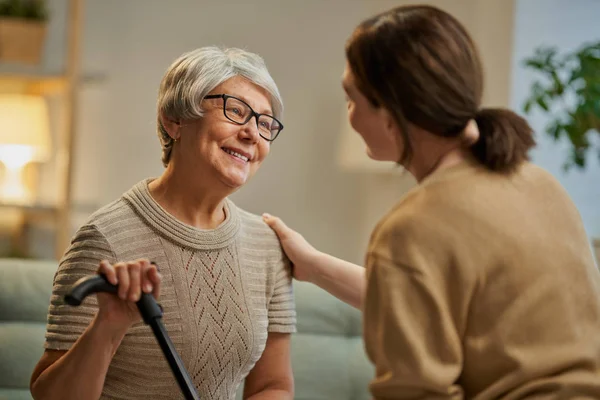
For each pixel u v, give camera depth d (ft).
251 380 7.98
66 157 14.94
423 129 4.97
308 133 17.11
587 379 4.71
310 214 17.10
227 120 7.34
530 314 4.74
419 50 4.85
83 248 7.04
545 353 4.70
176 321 7.16
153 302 5.83
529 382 4.68
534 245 4.87
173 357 5.74
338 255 17.13
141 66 16.55
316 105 17.13
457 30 4.98
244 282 7.63
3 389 8.98
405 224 4.83
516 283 4.76
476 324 4.78
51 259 15.99
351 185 17.20
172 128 7.48
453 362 4.62
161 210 7.36
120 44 16.46
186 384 5.72
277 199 17.01
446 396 4.57
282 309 8.01
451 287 4.74
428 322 4.66
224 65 7.45
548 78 14.33
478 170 5.03
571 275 4.94
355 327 10.04
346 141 15.66
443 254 4.74
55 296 7.01
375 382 4.76
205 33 16.80
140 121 16.53
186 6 16.71
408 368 4.59
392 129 5.09
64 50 16.24
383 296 4.74
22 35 14.79
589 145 14.03
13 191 15.40
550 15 14.87
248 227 8.01
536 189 5.10
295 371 9.62
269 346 8.01
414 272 4.70
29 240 15.97
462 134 5.01
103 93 16.40
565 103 14.90
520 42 14.80
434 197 4.89
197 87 7.29
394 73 4.88
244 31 16.93
